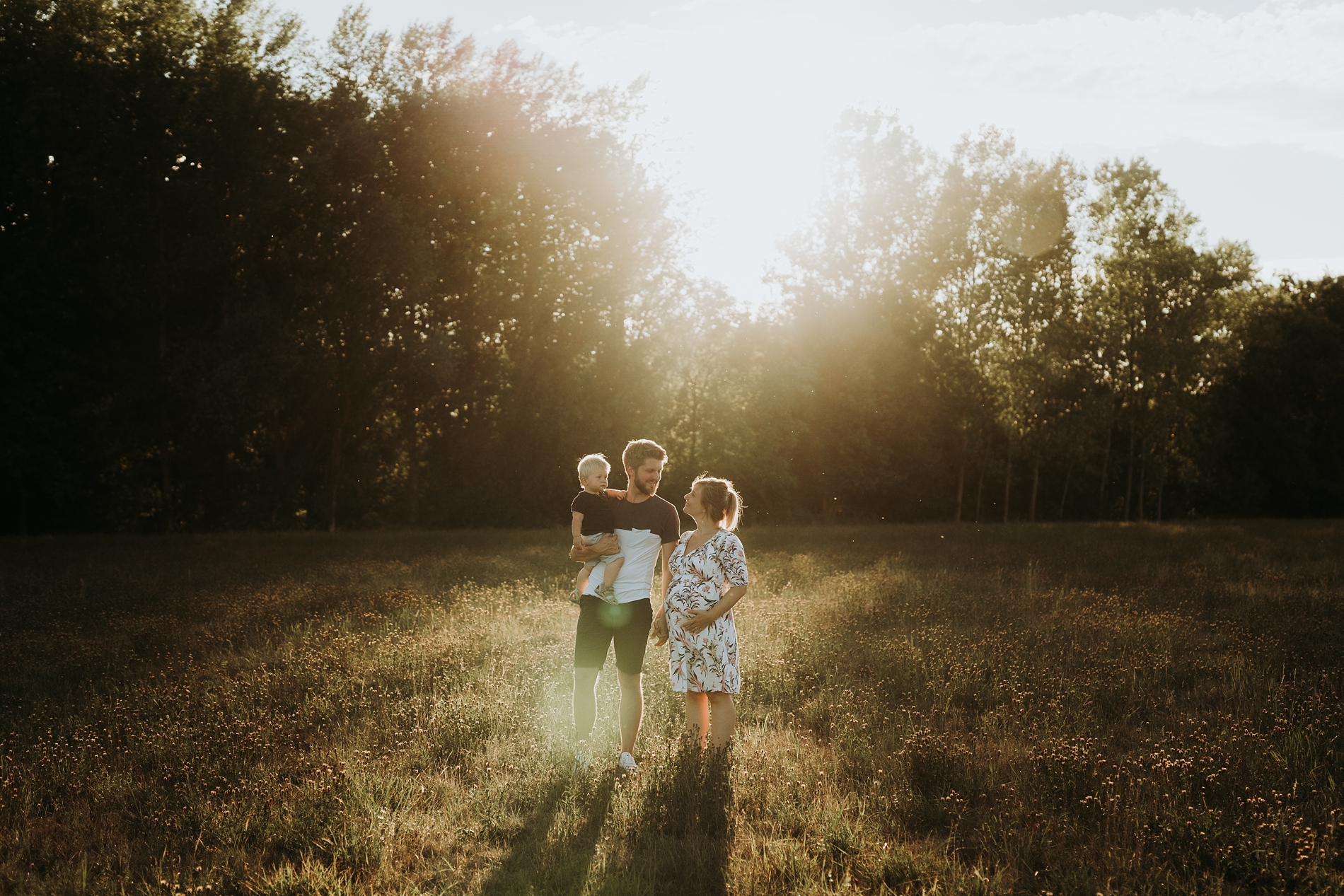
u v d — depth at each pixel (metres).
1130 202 43.28
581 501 5.09
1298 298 49.38
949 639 7.97
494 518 31.28
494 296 31.30
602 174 31.08
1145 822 3.94
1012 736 5.36
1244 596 10.98
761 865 3.64
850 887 3.48
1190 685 6.86
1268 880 3.55
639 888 3.47
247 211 26.48
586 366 32.88
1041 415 40.72
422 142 28.02
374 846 3.79
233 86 26.50
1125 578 13.27
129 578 13.88
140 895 3.44
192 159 26.92
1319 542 20.97
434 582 12.93
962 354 41.28
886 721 5.62
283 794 4.39
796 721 5.91
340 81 28.17
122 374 26.20
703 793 4.30
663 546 5.15
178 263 26.11
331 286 27.23
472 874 3.68
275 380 25.42
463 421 32.09
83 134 25.62
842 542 21.95
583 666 5.02
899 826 4.12
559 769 4.76
